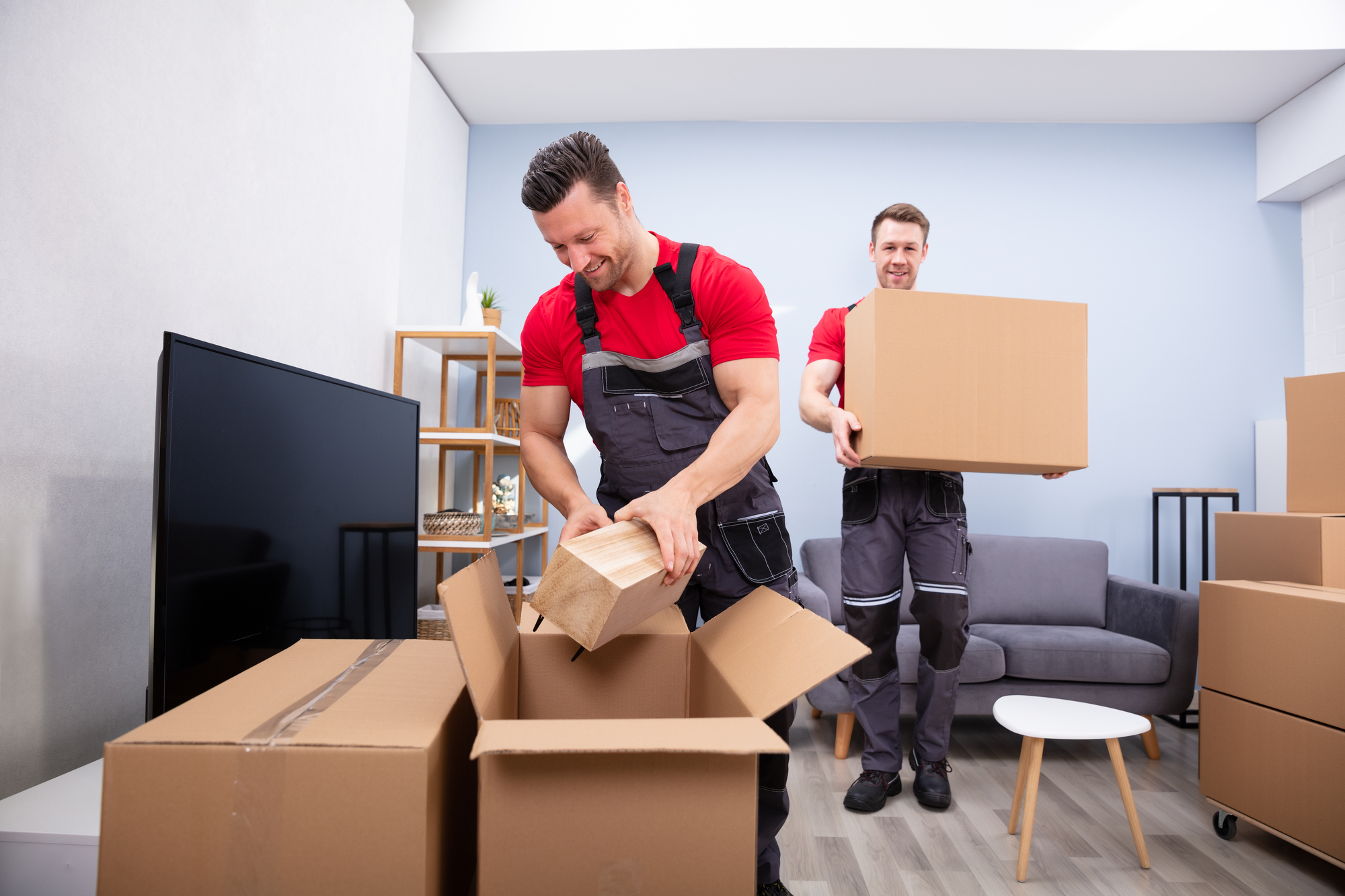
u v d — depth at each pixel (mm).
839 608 2721
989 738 2455
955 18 2791
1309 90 3012
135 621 1348
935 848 1649
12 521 1108
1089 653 2314
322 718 598
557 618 751
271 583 1197
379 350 2404
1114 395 3203
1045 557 2799
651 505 889
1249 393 3209
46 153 1158
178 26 1454
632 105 3211
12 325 1104
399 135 2557
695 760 557
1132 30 2777
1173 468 3182
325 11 2041
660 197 3305
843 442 1699
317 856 529
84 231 1233
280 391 1232
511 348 2779
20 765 1121
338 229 2127
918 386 1598
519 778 545
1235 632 1682
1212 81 2982
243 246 1675
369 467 1539
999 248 3250
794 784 2037
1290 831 1522
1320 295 3164
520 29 2838
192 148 1498
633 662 931
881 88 3062
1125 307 3230
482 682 639
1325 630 1467
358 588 1485
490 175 3369
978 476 3162
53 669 1180
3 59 1084
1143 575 3148
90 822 886
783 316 3248
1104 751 2334
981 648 2312
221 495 1072
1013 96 3107
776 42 2803
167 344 967
